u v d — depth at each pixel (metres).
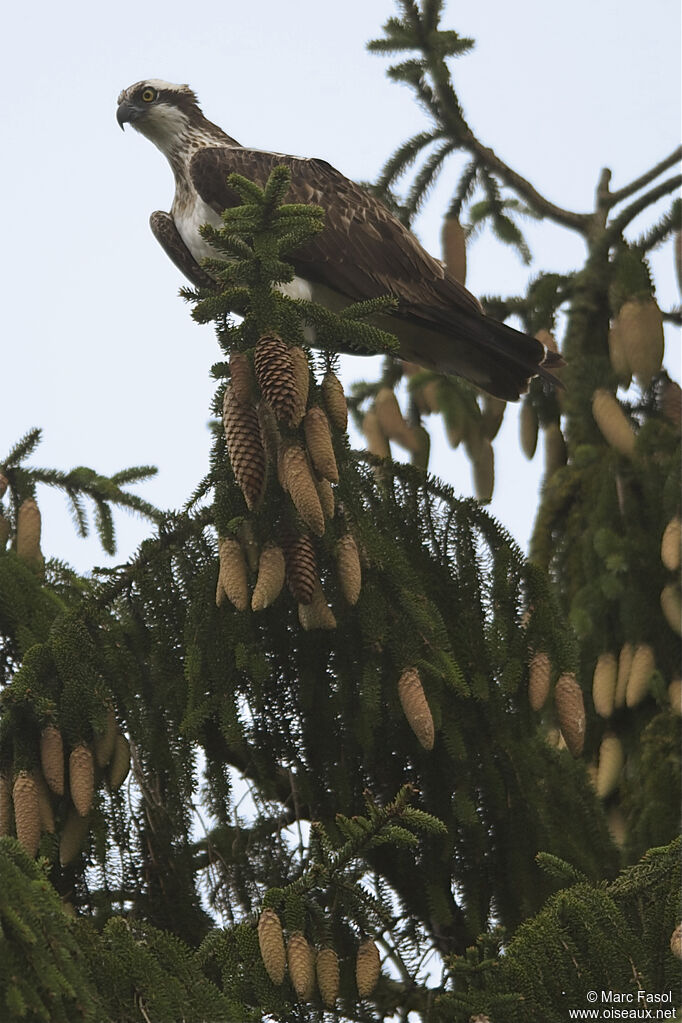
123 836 9.98
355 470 10.27
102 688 9.61
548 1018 7.67
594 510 13.30
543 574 10.58
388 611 9.88
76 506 12.75
